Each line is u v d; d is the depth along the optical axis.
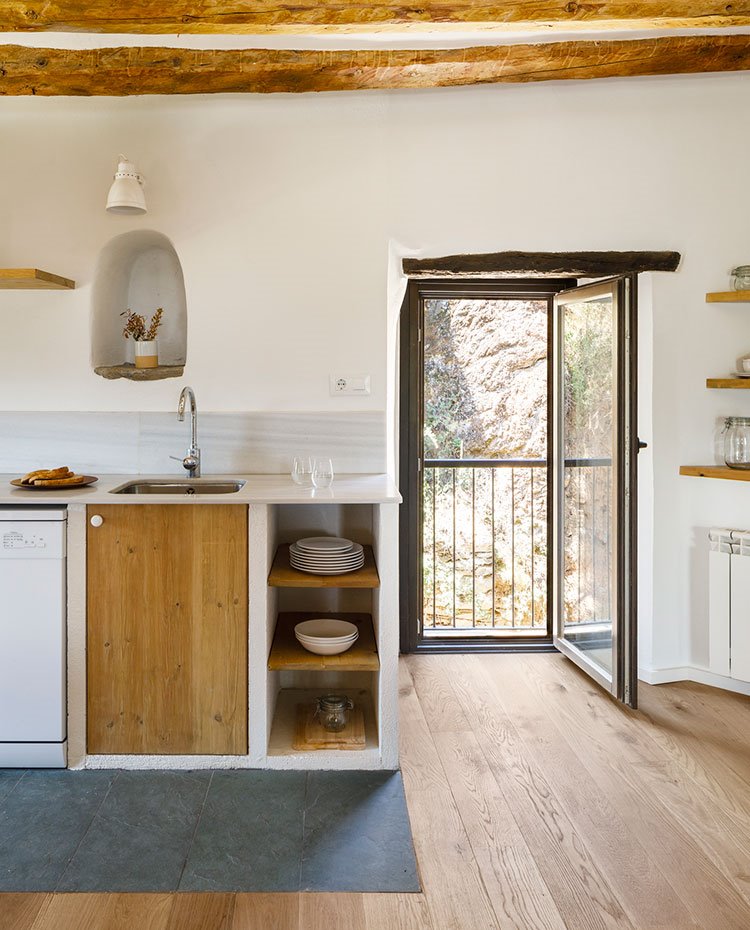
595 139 3.22
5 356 3.18
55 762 2.57
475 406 4.68
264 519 2.54
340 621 2.90
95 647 2.56
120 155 2.95
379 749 2.62
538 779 2.52
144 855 2.09
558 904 1.88
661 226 3.26
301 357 3.20
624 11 2.52
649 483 3.32
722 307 3.30
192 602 2.56
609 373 3.21
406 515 3.81
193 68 2.89
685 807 2.33
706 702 3.16
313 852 2.11
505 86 3.19
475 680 3.44
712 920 1.82
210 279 3.17
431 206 3.21
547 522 3.95
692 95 3.22
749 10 2.53
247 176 3.15
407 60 2.91
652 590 3.34
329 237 3.18
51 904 1.88
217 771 2.58
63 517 2.51
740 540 3.18
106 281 3.26
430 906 1.88
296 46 2.90
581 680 3.44
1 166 3.13
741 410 3.35
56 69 2.88
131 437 3.19
